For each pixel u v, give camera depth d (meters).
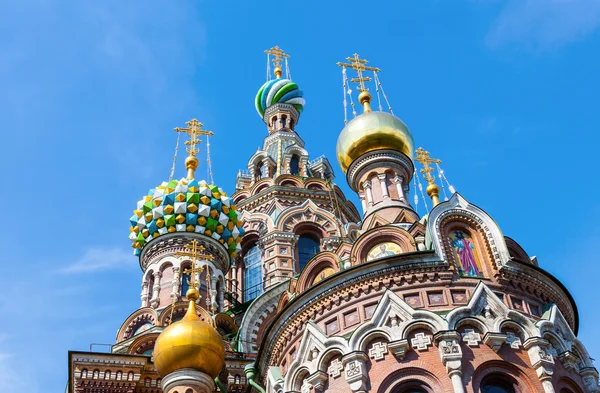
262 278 49.94
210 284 45.28
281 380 31.12
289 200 54.16
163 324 41.31
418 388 27.86
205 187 48.09
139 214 48.12
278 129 63.28
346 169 41.88
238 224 49.09
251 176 59.69
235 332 43.81
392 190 39.97
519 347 28.70
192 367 31.50
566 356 29.22
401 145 41.09
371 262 30.80
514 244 34.03
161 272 45.25
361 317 30.06
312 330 30.55
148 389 36.16
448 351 27.73
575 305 33.41
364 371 28.34
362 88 45.31
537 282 31.80
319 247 52.00
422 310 29.11
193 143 53.69
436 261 30.64
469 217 32.78
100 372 35.69
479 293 29.77
